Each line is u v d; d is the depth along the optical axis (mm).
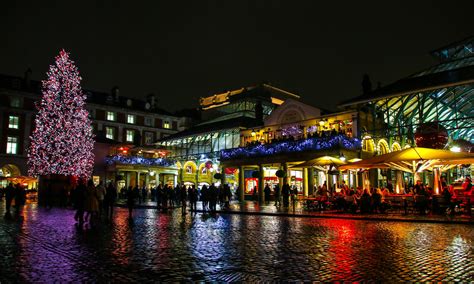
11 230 14383
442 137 22859
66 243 11078
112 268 7691
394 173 32625
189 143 46656
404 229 14359
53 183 34656
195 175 45750
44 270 7473
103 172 49781
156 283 6512
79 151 39688
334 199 23234
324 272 7258
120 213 24078
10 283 6461
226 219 19359
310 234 12992
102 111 68125
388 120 29938
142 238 12172
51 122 38469
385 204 21984
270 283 6488
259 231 13977
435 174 22422
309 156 30625
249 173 41000
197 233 13461
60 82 39406
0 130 57188
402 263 8031
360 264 7965
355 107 31109
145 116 72938
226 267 7762
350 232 13500
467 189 21312
